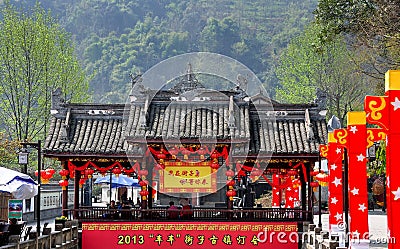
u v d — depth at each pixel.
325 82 70.38
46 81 60.62
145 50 147.38
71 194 70.62
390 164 14.61
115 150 32.88
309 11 168.50
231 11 169.25
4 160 52.44
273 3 173.88
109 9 166.75
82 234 32.78
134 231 32.66
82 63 149.12
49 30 62.91
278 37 149.12
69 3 176.12
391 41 31.08
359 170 20.75
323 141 33.16
